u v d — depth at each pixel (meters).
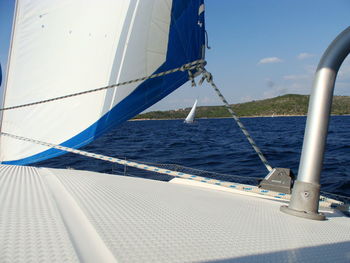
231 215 1.20
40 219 0.85
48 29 2.21
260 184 1.76
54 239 0.71
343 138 15.98
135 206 1.15
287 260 0.75
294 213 1.34
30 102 2.27
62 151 2.30
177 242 0.78
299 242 0.91
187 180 2.54
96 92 2.30
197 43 2.45
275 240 0.90
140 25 2.24
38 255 0.61
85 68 2.26
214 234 0.89
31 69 2.24
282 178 1.72
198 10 2.40
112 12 2.21
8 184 1.36
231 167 7.74
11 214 0.88
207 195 1.75
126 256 0.65
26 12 2.16
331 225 1.23
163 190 1.70
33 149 2.29
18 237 0.70
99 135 2.38
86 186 1.50
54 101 2.27
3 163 2.32
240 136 20.03
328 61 1.26
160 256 0.68
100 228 0.82
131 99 2.38
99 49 2.26
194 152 11.39
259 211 1.38
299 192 1.36
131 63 2.30
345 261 0.78
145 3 2.21
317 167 1.33
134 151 12.05
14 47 2.20
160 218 1.01
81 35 2.24
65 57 2.24
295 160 8.68
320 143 1.31
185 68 2.00
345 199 1.99
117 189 1.51
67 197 1.21
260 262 0.71
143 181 2.04
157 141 17.19
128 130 33.00
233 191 2.24
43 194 1.20
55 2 2.16
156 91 2.45
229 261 0.69
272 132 23.73
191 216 1.10
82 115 2.31
